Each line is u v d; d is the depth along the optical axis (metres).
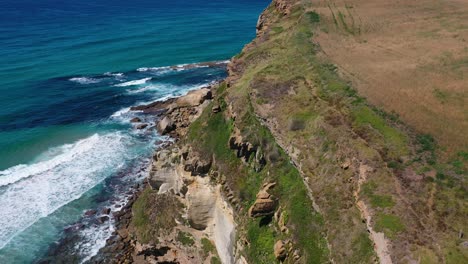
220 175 32.59
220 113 37.44
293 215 24.89
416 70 35.97
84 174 48.59
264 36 54.50
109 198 44.62
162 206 37.31
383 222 20.53
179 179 36.12
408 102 29.52
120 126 60.84
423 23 51.62
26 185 45.94
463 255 18.16
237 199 30.14
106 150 53.97
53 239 38.97
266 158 30.16
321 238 22.80
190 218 33.44
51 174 48.31
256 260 25.64
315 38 47.34
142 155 52.88
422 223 20.03
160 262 35.56
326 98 31.77
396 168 23.47
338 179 24.62
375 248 19.94
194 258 33.28
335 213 23.03
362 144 25.86
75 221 41.22
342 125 28.05
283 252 23.92
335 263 21.02
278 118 31.16
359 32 50.56
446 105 28.84
